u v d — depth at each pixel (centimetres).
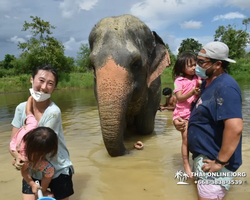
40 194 206
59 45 2966
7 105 1047
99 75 342
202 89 269
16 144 221
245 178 288
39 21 2800
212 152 237
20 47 2938
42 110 239
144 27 418
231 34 3344
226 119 218
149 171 317
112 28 374
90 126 582
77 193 264
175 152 387
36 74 232
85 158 370
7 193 267
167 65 425
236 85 226
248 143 414
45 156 212
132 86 368
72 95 1522
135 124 492
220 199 238
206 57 236
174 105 751
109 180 294
